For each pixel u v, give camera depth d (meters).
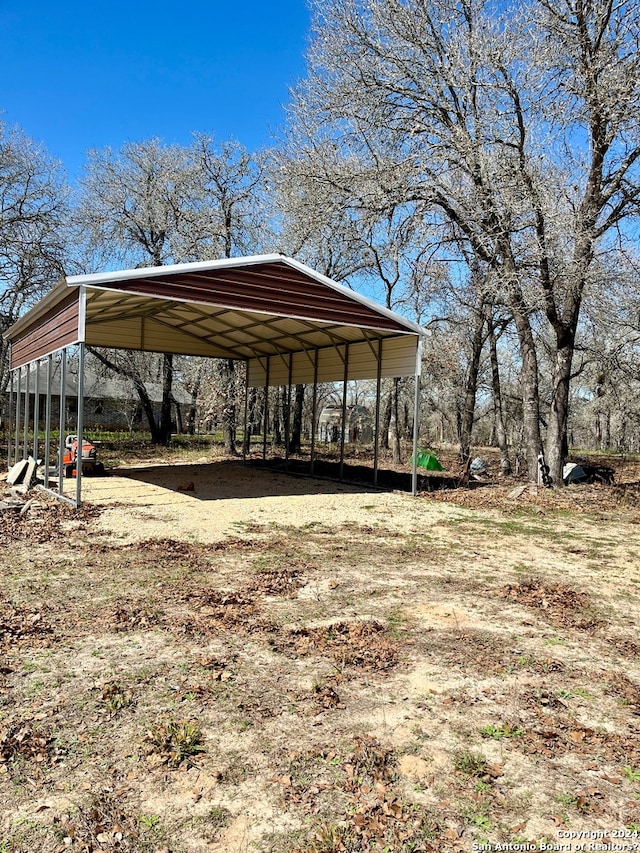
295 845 2.30
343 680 3.73
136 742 2.98
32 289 17.70
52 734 3.03
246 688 3.59
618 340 15.08
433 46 13.52
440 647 4.30
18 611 4.79
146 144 23.55
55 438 24.89
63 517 8.93
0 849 2.23
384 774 2.77
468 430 18.36
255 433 37.97
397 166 13.34
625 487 14.41
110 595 5.27
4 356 19.23
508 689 3.67
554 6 12.10
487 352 22.64
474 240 13.58
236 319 14.03
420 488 13.96
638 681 3.84
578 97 12.05
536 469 14.26
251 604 5.13
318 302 11.66
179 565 6.38
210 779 2.70
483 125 12.67
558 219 11.75
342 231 15.32
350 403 40.28
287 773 2.76
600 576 6.50
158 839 2.32
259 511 10.16
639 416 21.73
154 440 26.53
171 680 3.66
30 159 17.64
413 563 6.84
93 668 3.81
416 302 19.16
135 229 24.14
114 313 14.17
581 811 2.54
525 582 6.12
